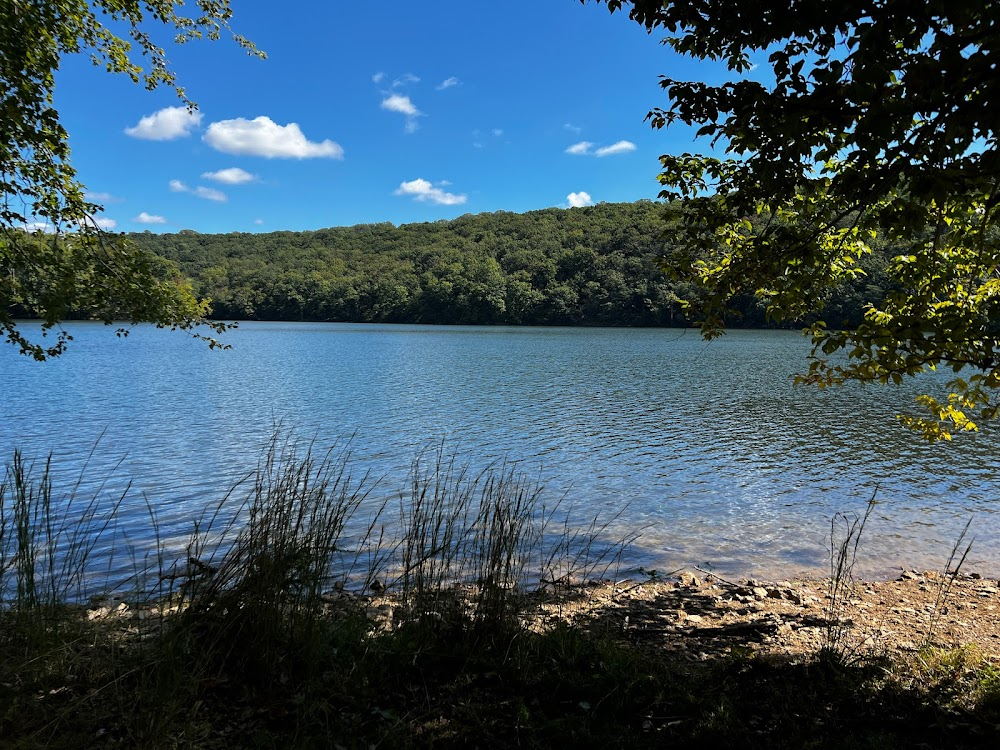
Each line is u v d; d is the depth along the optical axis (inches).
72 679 130.1
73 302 235.5
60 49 249.1
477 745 115.3
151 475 467.5
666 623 199.9
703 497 425.1
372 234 7145.7
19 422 703.1
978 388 172.1
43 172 233.3
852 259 187.8
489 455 560.4
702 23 133.7
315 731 116.8
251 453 549.0
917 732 119.6
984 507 400.2
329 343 2502.5
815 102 118.6
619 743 115.8
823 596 241.8
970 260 169.5
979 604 227.9
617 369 1428.4
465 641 149.8
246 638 137.5
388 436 647.1
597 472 498.3
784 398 936.9
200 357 1743.4
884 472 497.4
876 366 156.9
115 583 239.0
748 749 113.6
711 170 173.8
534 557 286.5
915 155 115.7
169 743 109.3
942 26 109.4
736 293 179.2
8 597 186.1
